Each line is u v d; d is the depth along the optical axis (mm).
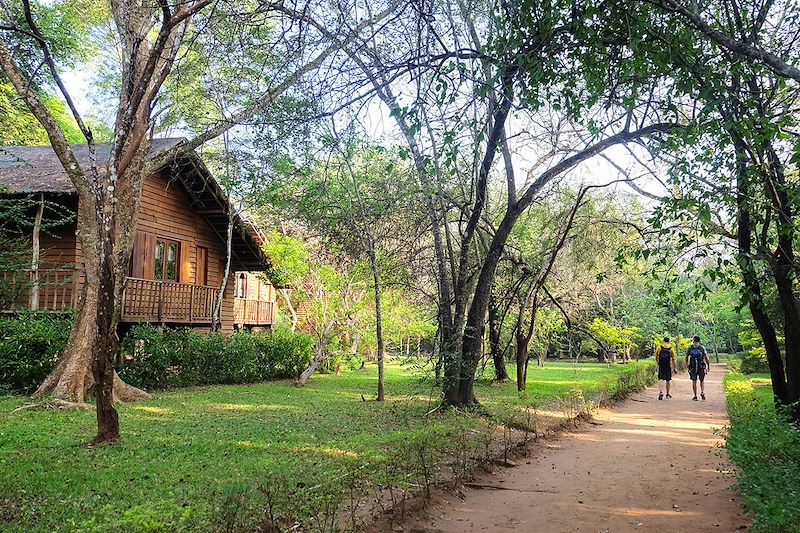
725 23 7949
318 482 6266
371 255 15578
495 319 20750
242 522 4660
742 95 6895
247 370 19625
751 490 5898
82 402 12398
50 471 6898
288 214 16922
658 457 9258
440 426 9680
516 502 6594
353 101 6875
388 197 14469
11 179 16047
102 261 8555
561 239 16703
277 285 23234
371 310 21781
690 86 5809
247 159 15242
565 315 18844
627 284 30984
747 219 8391
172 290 18453
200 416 11773
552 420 12219
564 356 44531
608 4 5770
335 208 15609
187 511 4609
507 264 18766
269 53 7910
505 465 8406
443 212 13445
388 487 6352
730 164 7371
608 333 28703
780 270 8570
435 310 19609
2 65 11109
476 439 9375
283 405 13969
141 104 10133
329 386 19266
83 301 12914
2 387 13156
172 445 8531
